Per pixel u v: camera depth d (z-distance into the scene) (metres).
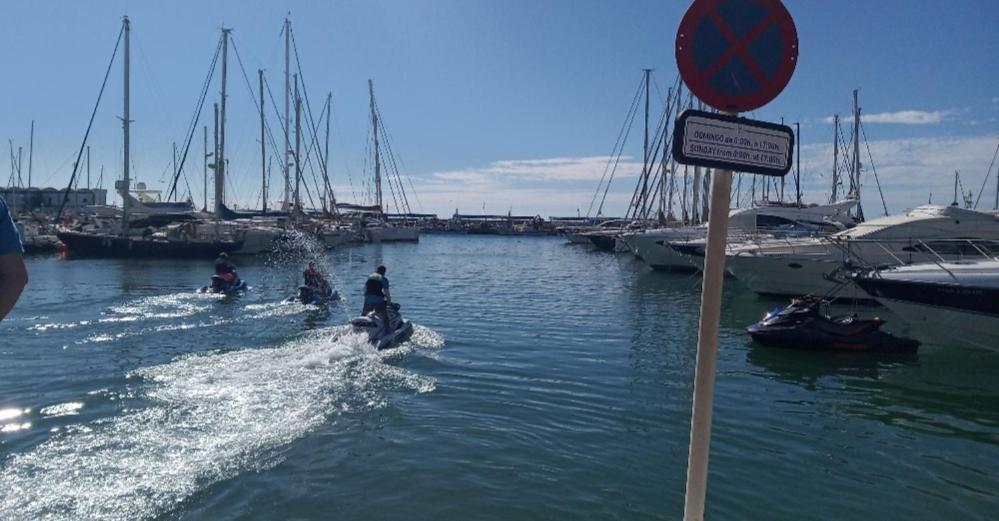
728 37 3.35
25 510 6.48
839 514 6.80
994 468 8.14
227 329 16.69
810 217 36.25
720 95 3.36
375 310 15.26
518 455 8.18
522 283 32.00
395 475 7.50
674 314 21.20
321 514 6.56
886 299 15.64
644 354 14.47
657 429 9.27
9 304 2.91
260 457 7.93
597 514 6.67
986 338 14.65
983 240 17.95
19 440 8.34
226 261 24.52
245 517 6.47
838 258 23.64
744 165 3.22
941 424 9.90
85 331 16.20
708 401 3.35
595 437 8.90
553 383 11.70
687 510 3.44
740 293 27.56
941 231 22.50
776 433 9.30
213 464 7.68
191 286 26.67
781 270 24.58
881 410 10.59
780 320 15.71
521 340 15.99
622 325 18.81
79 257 40.44
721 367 13.56
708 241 3.29
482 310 21.77
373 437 8.70
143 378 11.38
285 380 11.40
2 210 2.95
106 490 6.96
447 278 34.62
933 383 12.34
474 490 7.15
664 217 48.28
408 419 9.45
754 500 7.08
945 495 7.33
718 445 8.72
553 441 8.70
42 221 49.59
